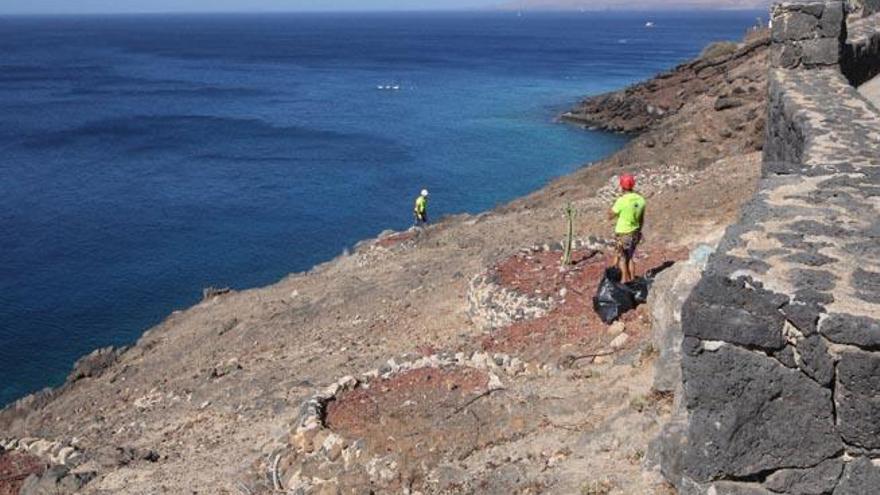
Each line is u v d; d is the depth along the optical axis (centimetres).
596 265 1888
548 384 1274
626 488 845
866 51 2180
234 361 2212
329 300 2581
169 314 3422
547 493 907
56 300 3603
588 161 6072
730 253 642
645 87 7450
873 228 690
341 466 1173
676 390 899
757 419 575
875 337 520
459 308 2091
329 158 6456
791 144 1441
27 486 1553
